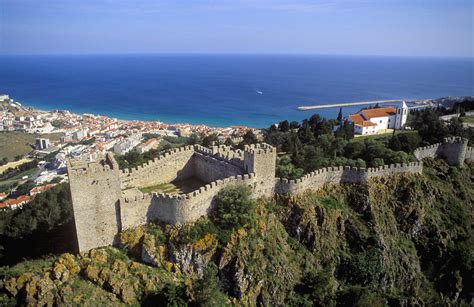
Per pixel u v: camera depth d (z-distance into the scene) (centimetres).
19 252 6375
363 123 13988
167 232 5666
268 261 5744
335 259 6294
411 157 8288
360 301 5612
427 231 6988
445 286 6625
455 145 8606
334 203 6756
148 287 5200
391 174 7312
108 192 5447
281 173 7731
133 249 5575
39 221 7200
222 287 5541
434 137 10238
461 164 8612
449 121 13950
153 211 5791
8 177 19200
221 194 5997
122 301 5094
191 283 5262
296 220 6384
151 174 7019
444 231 7019
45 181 16438
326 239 6378
